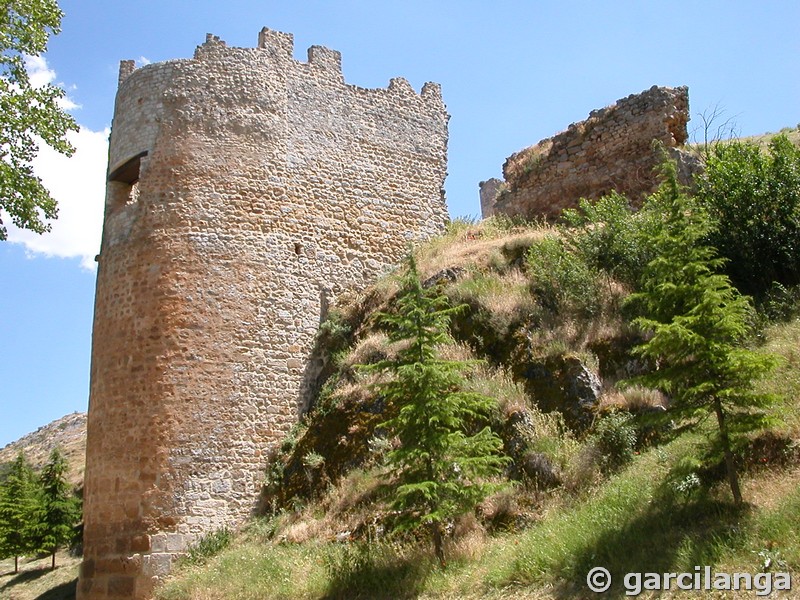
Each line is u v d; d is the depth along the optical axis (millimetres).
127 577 13312
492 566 9320
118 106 17500
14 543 27062
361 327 16703
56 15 13406
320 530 12719
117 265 15797
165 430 14250
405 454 9914
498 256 16438
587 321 13797
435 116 20953
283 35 18484
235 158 16797
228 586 11891
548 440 11484
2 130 12617
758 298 13109
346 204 18344
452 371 10586
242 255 16219
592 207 16547
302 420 15742
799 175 13469
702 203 14109
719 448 8336
